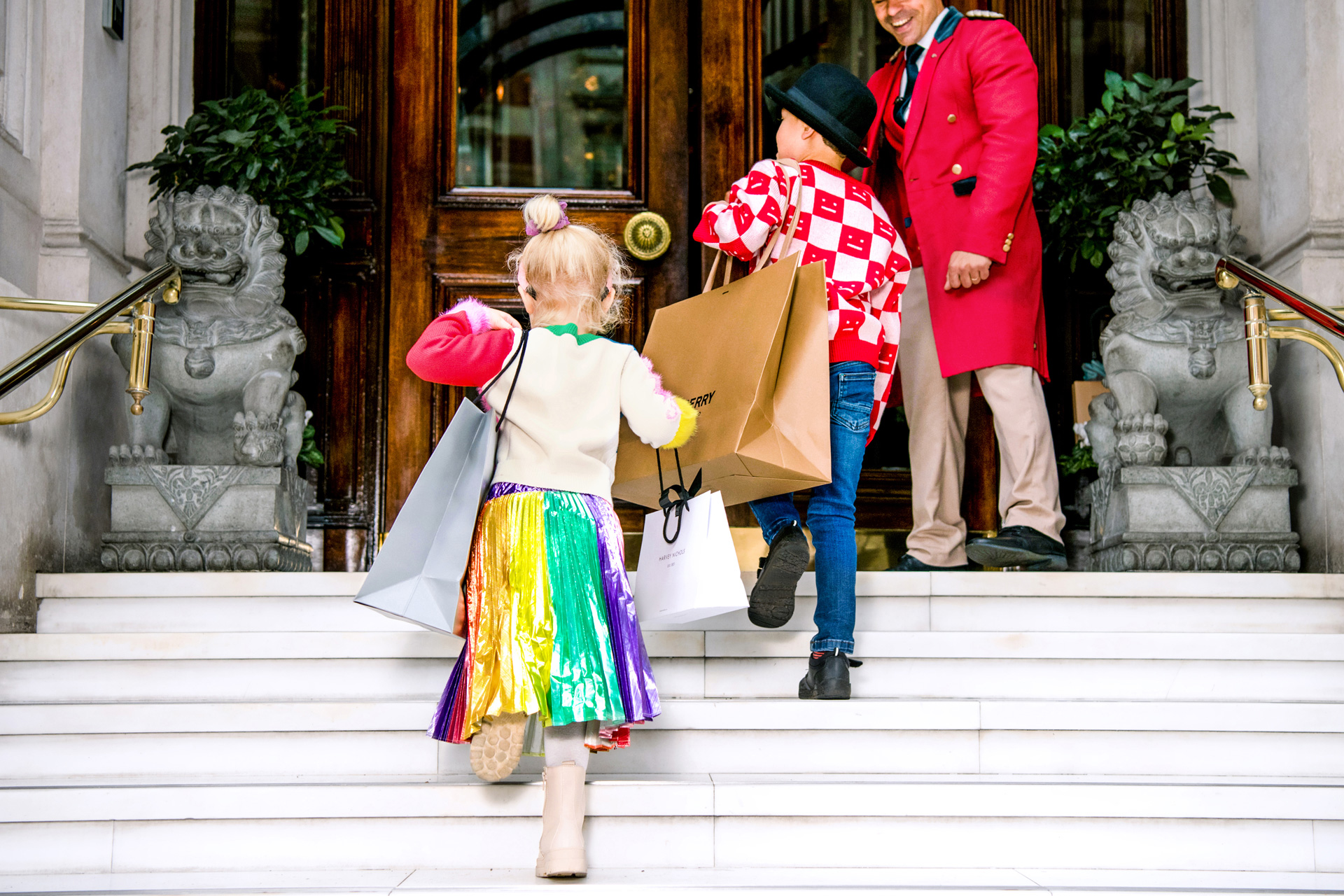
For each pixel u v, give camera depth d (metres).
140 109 4.29
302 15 4.59
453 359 2.27
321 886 2.21
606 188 4.64
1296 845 2.42
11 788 2.42
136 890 2.19
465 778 2.60
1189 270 3.70
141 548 3.59
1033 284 3.56
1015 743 2.68
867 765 2.67
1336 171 3.87
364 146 4.51
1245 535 3.63
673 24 4.65
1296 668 2.93
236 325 3.75
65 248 3.80
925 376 3.67
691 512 2.46
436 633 2.93
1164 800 2.43
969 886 2.21
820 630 2.80
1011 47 3.48
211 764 2.65
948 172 3.55
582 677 2.14
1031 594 3.24
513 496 2.26
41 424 3.41
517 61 4.67
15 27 3.70
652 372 2.42
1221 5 4.42
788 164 2.89
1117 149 3.92
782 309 2.59
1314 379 3.72
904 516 4.50
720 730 2.67
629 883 2.21
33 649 2.92
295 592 3.20
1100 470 3.94
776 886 2.21
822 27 4.68
